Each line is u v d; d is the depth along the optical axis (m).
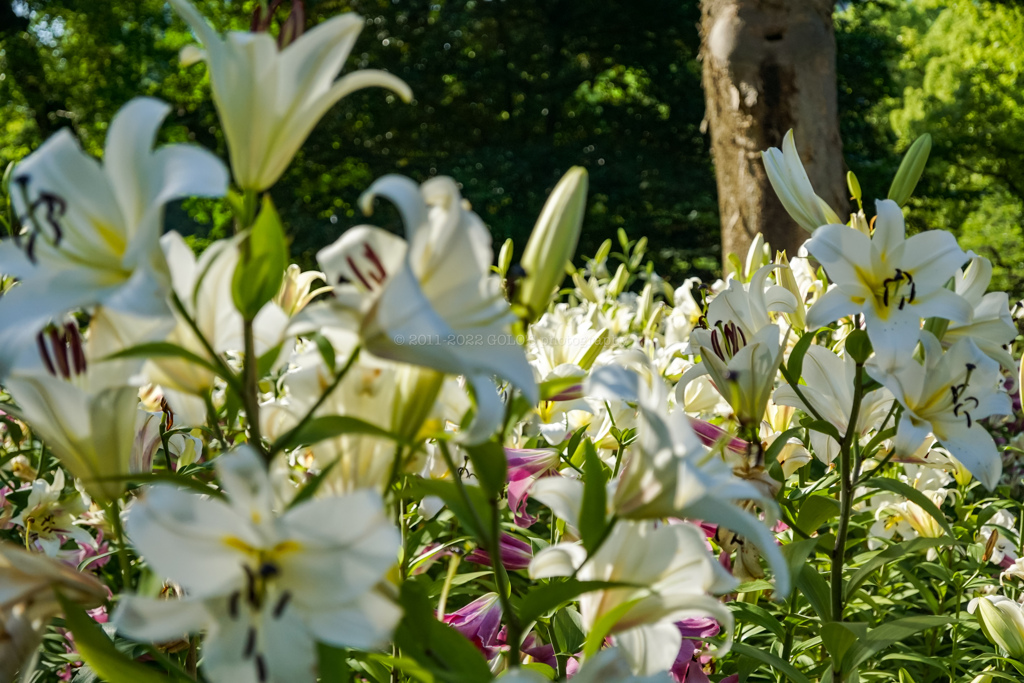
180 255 1.98
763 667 2.86
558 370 2.69
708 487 1.96
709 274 24.12
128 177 1.90
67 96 22.53
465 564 2.96
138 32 22.58
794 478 3.10
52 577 1.99
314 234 24.27
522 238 22.47
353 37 1.93
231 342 2.02
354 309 1.88
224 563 1.86
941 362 2.44
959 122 26.80
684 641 2.40
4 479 2.99
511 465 2.51
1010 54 26.55
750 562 2.48
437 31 25.23
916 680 3.05
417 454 2.22
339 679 1.97
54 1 21.28
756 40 6.30
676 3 25.23
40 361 1.98
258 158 1.94
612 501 2.05
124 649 2.40
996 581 3.14
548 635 2.57
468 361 1.89
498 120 26.22
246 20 23.16
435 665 2.00
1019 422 4.26
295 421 2.08
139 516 1.82
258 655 1.85
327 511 1.84
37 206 1.91
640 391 1.99
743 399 2.46
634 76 27.77
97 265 1.92
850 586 2.56
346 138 25.42
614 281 5.32
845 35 25.23
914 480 3.15
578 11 25.55
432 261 1.91
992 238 27.42
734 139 6.50
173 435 2.68
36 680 2.65
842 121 25.28
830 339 3.35
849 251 2.39
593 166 24.55
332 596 1.86
